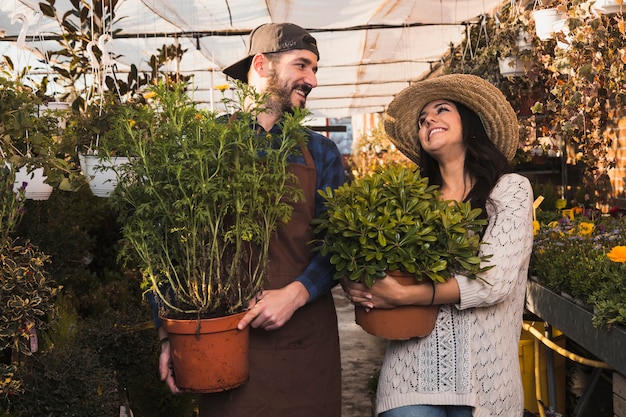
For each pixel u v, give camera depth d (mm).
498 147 2613
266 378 2422
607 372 3703
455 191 2590
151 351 3432
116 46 8172
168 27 7262
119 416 3420
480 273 2303
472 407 2395
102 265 4473
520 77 5891
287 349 2445
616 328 2572
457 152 2572
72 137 3117
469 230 2393
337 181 2600
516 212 2404
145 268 2197
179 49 6801
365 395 5387
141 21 6988
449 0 6316
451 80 2502
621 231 3672
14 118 2531
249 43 2590
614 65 4367
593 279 2938
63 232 3598
